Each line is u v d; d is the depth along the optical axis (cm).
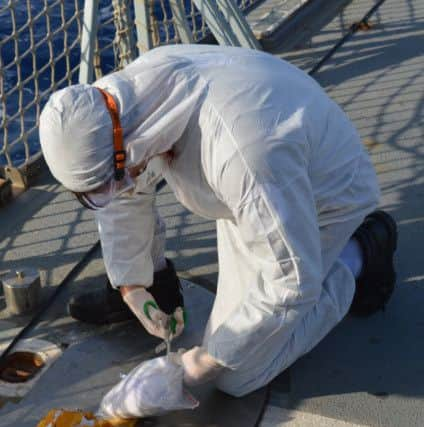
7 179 349
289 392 247
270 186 191
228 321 216
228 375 235
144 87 188
